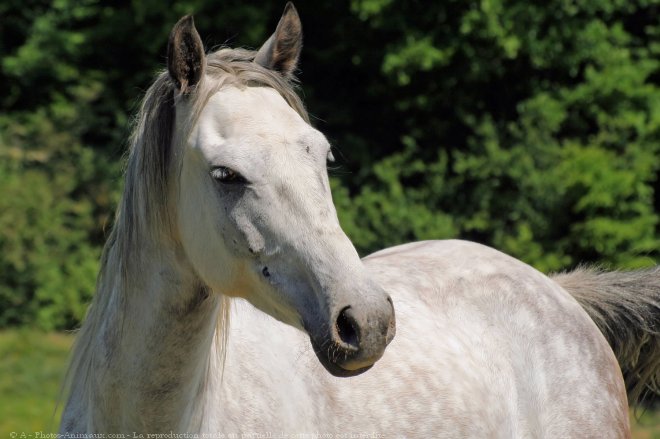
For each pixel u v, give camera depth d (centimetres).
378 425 526
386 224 1933
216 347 473
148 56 2206
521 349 608
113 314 458
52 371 1516
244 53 471
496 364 598
